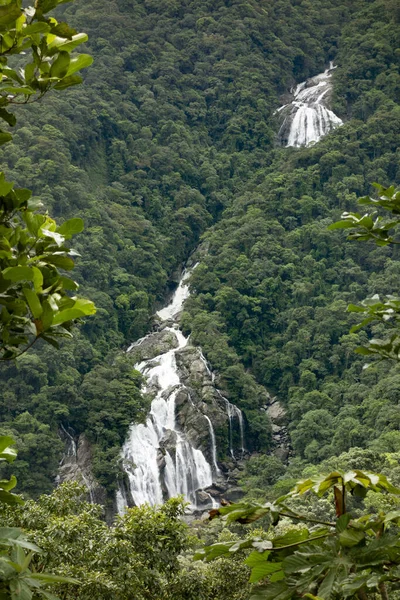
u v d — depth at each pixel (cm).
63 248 507
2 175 468
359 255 9250
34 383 6775
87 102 10562
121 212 9688
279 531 3444
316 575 412
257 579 453
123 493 6281
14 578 383
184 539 2209
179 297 9325
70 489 2350
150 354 7869
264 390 7819
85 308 473
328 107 11931
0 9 445
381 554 409
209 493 6656
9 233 504
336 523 426
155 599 2139
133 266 9112
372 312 636
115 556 2031
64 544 1981
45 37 486
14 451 471
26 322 463
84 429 6669
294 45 13338
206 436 6944
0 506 2030
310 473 5691
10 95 501
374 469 5144
